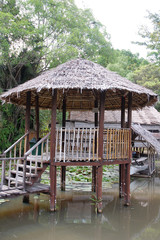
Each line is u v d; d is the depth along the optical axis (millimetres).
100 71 7215
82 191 9422
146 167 13734
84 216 6777
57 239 5309
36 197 8438
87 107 10680
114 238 5473
